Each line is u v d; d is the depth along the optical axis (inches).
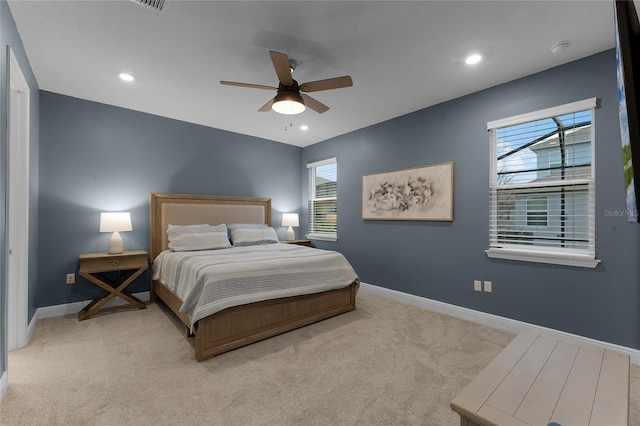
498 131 117.1
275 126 172.1
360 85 116.5
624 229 88.4
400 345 99.0
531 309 106.8
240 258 117.0
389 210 154.9
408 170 145.9
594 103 92.7
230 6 73.2
